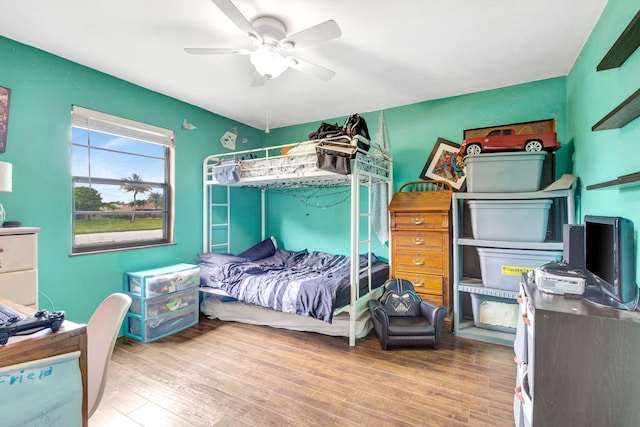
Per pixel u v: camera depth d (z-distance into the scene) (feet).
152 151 10.77
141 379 7.14
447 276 9.95
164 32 7.06
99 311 4.77
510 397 6.39
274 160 10.33
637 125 4.79
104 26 6.84
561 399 4.17
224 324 10.78
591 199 7.07
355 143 8.76
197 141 12.08
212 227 12.78
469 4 6.09
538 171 8.41
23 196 7.62
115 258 9.50
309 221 14.34
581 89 7.84
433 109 11.44
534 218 8.43
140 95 10.07
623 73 5.31
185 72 9.11
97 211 9.25
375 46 7.69
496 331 9.46
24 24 6.75
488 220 8.95
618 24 5.55
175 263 11.27
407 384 6.90
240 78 9.52
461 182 10.87
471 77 9.51
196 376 7.27
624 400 3.92
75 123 8.55
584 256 5.80
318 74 7.57
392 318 9.31
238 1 6.00
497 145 8.95
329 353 8.49
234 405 6.19
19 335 3.19
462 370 7.50
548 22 6.68
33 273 6.30
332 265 11.98
